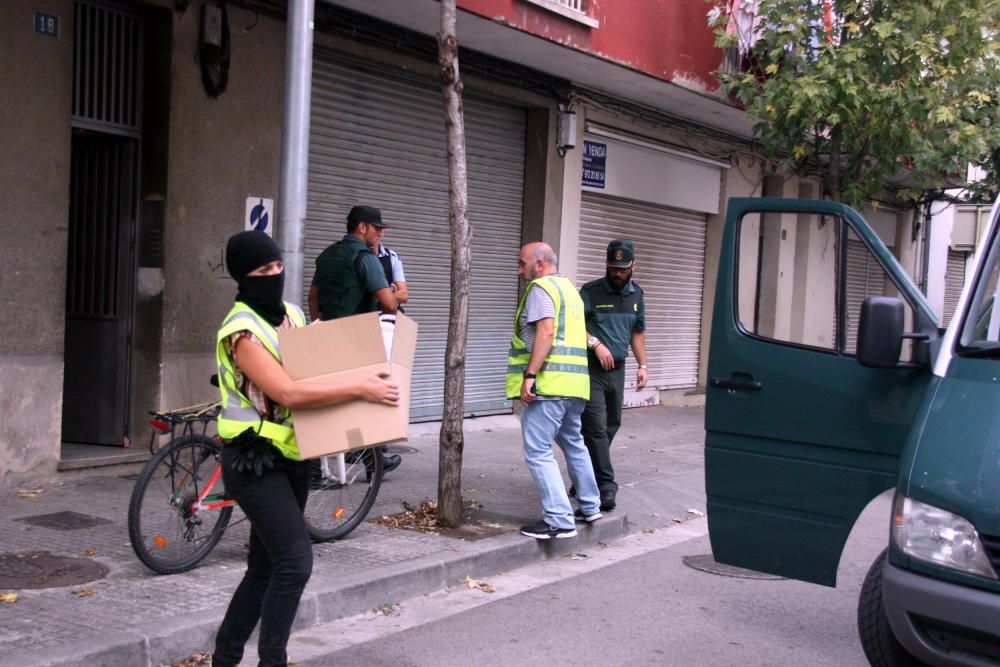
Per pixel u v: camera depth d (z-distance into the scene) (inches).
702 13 495.2
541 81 471.8
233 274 158.9
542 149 484.4
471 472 358.3
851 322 197.6
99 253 338.0
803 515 200.5
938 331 191.3
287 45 269.3
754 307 210.8
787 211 205.8
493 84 448.8
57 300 302.0
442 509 275.4
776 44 462.9
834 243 201.5
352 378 156.7
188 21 330.3
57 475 304.8
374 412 157.6
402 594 230.5
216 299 344.5
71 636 177.5
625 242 306.3
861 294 197.6
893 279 194.1
